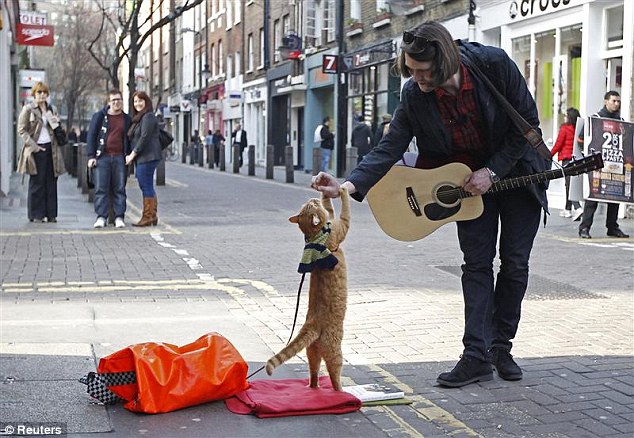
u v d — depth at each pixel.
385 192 4.83
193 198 19.23
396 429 4.15
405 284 8.02
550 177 4.75
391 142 4.79
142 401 4.25
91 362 5.18
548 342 5.86
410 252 10.24
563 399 4.60
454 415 4.35
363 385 4.73
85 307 6.87
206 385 4.43
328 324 4.48
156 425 4.15
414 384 4.89
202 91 48.88
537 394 4.69
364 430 4.13
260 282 8.12
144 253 10.04
